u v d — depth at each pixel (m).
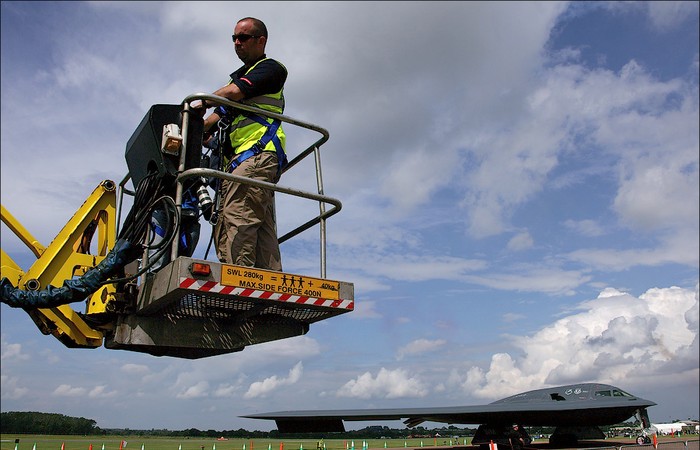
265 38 4.61
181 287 3.40
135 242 3.99
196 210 4.88
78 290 3.54
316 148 4.96
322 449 39.62
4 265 4.09
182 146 3.93
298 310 4.32
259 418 13.12
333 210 4.60
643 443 31.98
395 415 22.20
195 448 49.00
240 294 3.66
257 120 4.41
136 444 55.88
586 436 28.20
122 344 4.07
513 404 26.69
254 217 4.27
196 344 4.15
